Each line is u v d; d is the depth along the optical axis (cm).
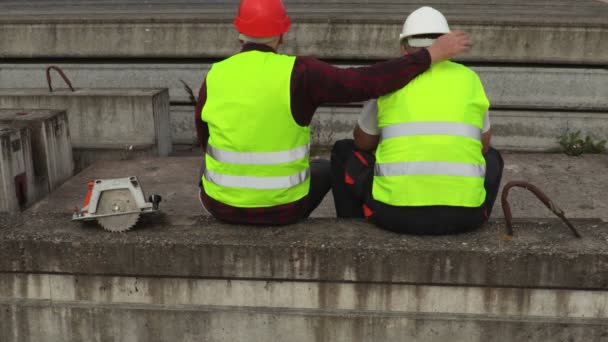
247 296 350
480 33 656
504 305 339
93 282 355
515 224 362
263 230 355
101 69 718
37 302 361
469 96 330
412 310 344
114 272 350
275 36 334
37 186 508
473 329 345
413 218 337
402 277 336
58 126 539
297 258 338
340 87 324
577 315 338
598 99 677
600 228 355
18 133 468
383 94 331
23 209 479
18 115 527
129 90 651
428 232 342
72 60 718
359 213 381
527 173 582
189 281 350
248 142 330
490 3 959
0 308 365
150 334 362
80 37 698
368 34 670
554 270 328
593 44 650
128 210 352
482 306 341
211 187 351
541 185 551
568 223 341
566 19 680
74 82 725
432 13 341
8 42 705
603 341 340
